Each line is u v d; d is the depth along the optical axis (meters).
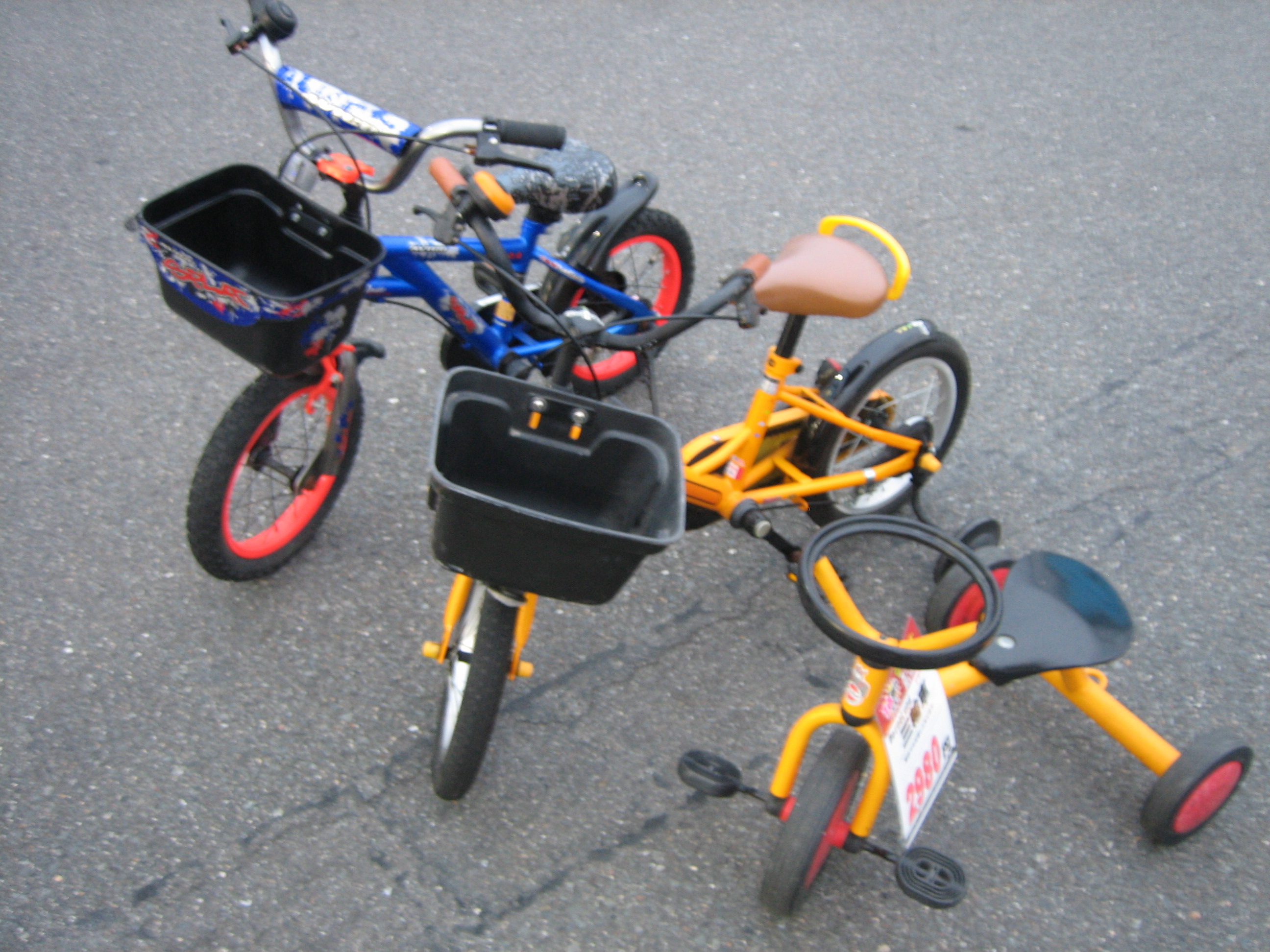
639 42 5.97
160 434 3.51
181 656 2.88
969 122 5.66
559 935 2.41
